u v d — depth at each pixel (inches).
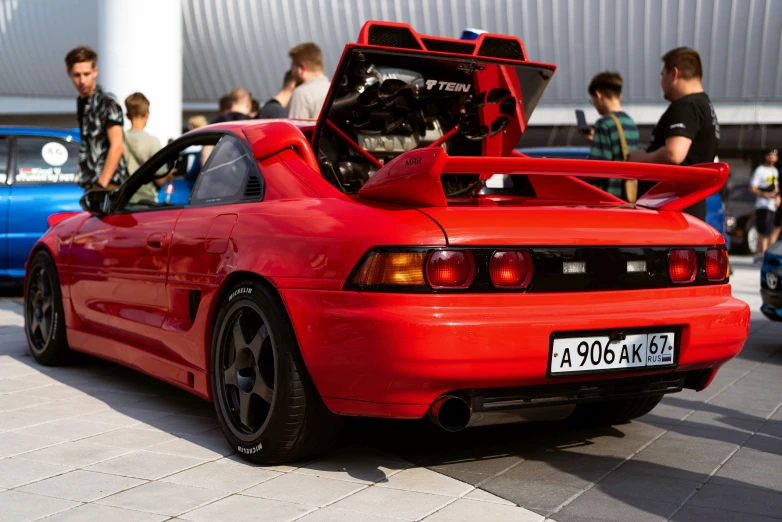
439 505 105.3
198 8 925.2
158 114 517.0
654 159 190.1
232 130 144.6
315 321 111.5
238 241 126.6
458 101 147.5
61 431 138.6
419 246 106.5
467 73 141.7
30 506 104.8
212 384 130.7
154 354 150.9
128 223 161.3
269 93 952.9
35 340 196.2
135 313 156.5
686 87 190.2
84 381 176.6
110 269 163.6
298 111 233.0
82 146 233.0
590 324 111.2
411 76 139.0
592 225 117.4
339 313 109.0
